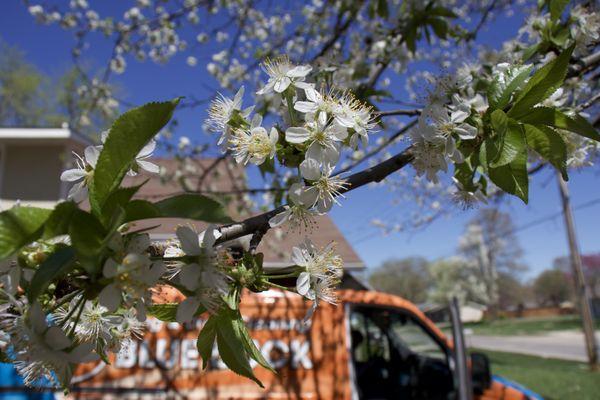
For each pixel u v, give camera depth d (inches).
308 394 135.8
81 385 130.3
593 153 73.6
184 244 36.6
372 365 154.7
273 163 52.6
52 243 37.4
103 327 42.3
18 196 324.8
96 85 232.1
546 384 415.5
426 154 52.2
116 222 31.0
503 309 2135.8
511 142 49.6
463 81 69.9
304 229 45.6
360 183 50.3
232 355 40.4
